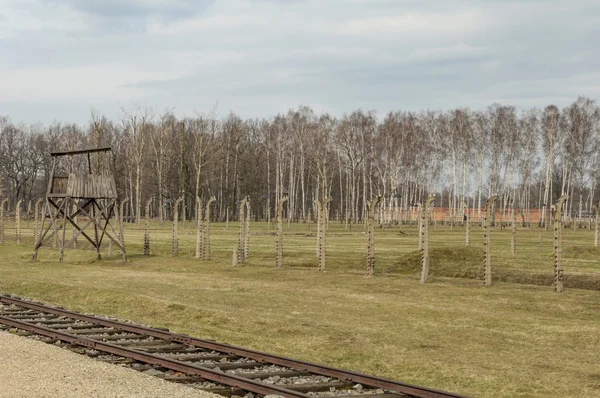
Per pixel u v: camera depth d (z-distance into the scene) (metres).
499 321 21.56
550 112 104.06
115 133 135.75
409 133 108.75
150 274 37.66
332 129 113.25
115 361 14.53
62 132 147.25
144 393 11.42
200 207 47.09
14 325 18.97
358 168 112.81
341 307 24.80
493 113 109.00
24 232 76.94
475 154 113.19
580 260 37.12
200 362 14.72
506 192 114.50
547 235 72.75
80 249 54.78
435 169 116.25
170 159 121.19
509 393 13.44
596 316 22.50
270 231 81.62
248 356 15.02
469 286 29.70
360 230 88.50
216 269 39.50
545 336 19.38
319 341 18.45
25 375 12.55
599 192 124.38
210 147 119.38
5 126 152.75
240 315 22.33
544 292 27.27
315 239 65.06
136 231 79.94
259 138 139.25
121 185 118.56
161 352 15.90
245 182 126.38
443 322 21.66
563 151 106.44
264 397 11.66
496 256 38.09
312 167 120.19
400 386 12.16
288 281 33.16
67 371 12.99
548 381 14.29
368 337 19.05
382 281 32.12
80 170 128.62
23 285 31.53
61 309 22.47
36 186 165.00
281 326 20.34
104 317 22.28
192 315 22.58
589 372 15.15
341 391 12.36
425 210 31.92
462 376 14.68
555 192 123.75
